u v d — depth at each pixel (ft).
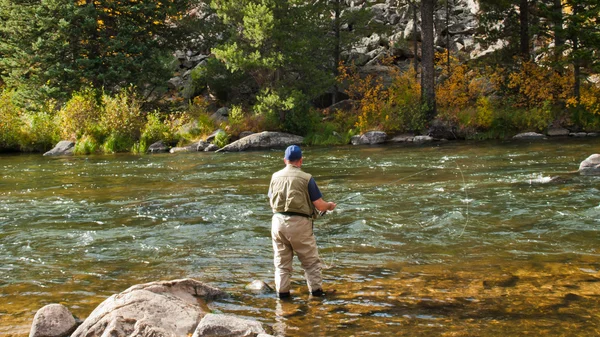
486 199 32.53
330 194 35.91
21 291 18.80
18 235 27.09
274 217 17.80
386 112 82.74
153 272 20.75
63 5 83.61
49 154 73.46
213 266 21.35
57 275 20.62
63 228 28.45
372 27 100.27
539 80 80.69
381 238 24.90
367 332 14.39
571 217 27.35
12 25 87.66
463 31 114.73
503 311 15.57
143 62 87.56
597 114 78.95
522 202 31.24
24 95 86.79
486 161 50.49
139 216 30.96
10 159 68.18
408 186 38.06
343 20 97.14
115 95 83.20
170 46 99.35
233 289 18.45
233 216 30.17
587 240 23.34
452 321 14.97
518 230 25.40
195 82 102.17
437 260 21.24
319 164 53.21
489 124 78.74
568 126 78.69
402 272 19.79
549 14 80.59
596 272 18.97
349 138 79.46
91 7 85.10
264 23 76.13
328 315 15.74
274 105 81.76
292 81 85.56
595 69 78.33
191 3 101.24
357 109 89.30
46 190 41.57
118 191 40.24
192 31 99.09
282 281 17.48
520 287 17.62
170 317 14.53
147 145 77.87
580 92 81.05
